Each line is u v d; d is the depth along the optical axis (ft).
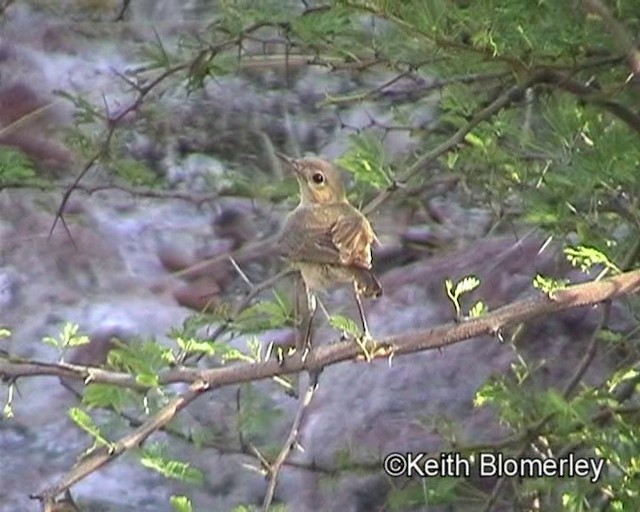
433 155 36.09
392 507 37.93
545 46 34.83
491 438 43.06
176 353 34.06
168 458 30.55
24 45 61.36
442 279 49.19
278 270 52.90
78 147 43.42
